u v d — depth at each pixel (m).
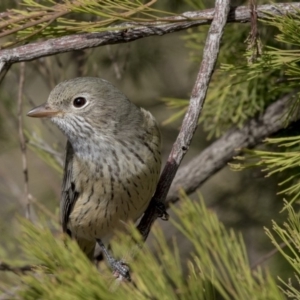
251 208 13.94
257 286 5.51
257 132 11.18
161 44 15.05
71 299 5.13
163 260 5.70
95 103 9.88
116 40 8.55
